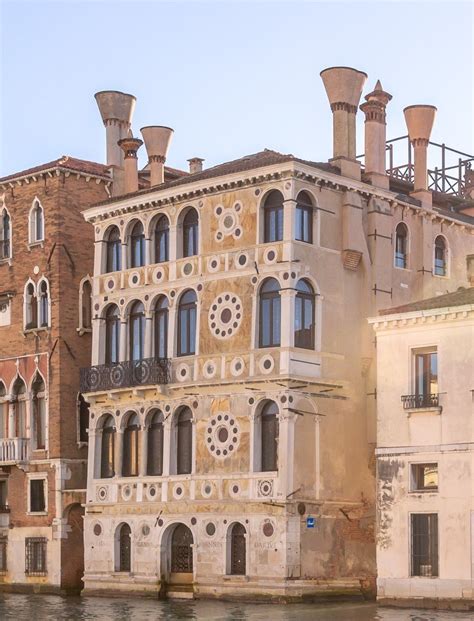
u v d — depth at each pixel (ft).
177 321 137.80
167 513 135.13
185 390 134.82
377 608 116.67
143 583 136.26
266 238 130.93
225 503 129.59
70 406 150.20
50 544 148.36
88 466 144.36
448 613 109.91
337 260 133.59
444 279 147.64
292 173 128.36
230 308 132.26
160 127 152.46
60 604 128.26
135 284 142.31
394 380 122.01
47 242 153.28
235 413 130.31
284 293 127.75
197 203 137.08
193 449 133.49
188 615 110.63
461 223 150.51
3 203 159.74
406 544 118.83
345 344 132.98
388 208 139.33
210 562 130.21
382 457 121.80
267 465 127.85
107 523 141.28
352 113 136.56
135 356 142.10
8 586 152.66
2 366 157.17
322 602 124.98
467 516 115.03
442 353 119.14
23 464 151.64
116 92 158.92
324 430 129.39
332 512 128.77
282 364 126.62
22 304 155.63
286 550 124.06
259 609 116.57
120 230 144.97
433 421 118.93
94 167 157.28
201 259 135.64
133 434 140.97
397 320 122.01
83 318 152.46
